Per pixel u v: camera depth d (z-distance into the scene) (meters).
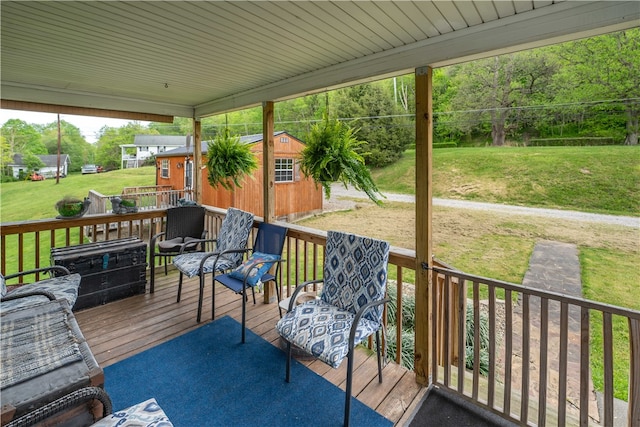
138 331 2.92
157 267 4.53
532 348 3.70
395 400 2.15
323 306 2.38
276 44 2.42
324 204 7.07
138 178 15.52
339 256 2.47
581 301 1.68
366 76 2.65
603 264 3.48
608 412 1.62
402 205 5.25
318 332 2.01
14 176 14.29
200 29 2.19
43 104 3.65
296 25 2.10
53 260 3.28
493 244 4.28
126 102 4.17
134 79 3.38
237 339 2.83
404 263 2.44
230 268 3.26
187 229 4.19
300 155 3.12
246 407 2.04
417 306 2.32
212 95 4.11
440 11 1.86
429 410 2.07
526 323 1.88
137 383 2.23
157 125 19.03
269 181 3.60
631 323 1.55
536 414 2.04
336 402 2.11
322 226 5.92
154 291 3.82
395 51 2.45
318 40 2.34
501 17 1.92
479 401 2.10
